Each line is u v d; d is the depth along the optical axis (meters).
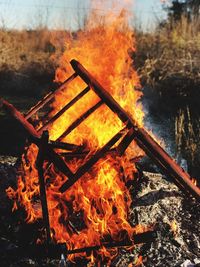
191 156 5.06
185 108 7.04
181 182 2.83
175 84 7.67
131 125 2.78
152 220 3.17
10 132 6.11
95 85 2.91
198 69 7.87
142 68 8.23
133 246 2.94
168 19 10.20
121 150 2.79
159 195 3.36
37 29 11.14
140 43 9.09
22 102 7.89
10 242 2.98
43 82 8.98
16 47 10.76
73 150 2.92
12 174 3.55
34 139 2.73
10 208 3.26
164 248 2.96
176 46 8.69
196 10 10.08
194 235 3.13
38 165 2.74
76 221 3.09
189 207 3.35
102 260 2.88
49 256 2.80
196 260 2.91
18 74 8.95
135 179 3.30
